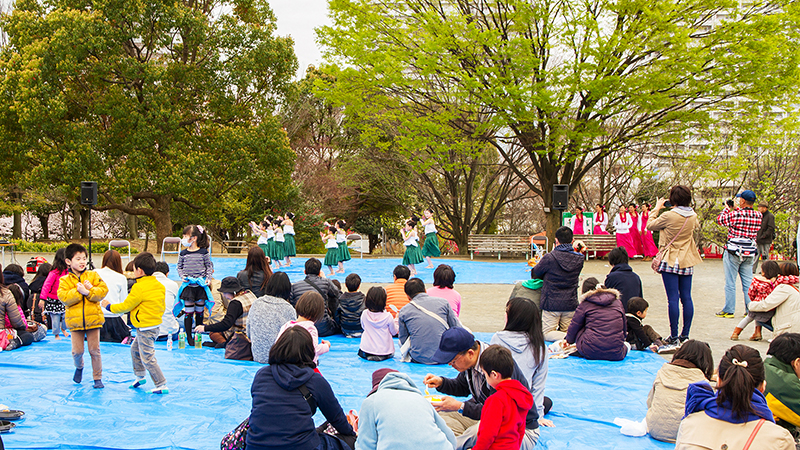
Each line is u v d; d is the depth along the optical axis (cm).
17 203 3025
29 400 492
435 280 717
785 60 1364
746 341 751
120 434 414
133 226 3725
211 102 2372
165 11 2188
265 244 1661
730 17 1448
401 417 283
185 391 523
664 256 714
